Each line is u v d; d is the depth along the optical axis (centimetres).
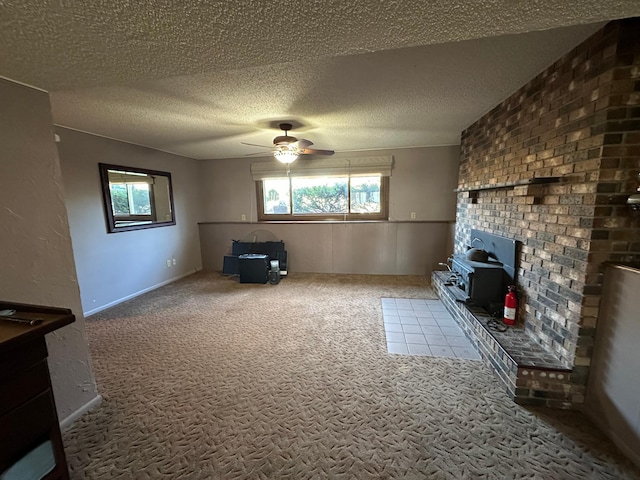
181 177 477
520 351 188
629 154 142
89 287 327
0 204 138
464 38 116
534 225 201
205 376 209
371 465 138
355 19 101
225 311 332
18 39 109
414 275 470
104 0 88
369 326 288
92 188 328
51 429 111
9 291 142
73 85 152
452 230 424
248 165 504
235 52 124
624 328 141
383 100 241
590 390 163
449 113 279
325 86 209
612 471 133
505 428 159
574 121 163
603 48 143
